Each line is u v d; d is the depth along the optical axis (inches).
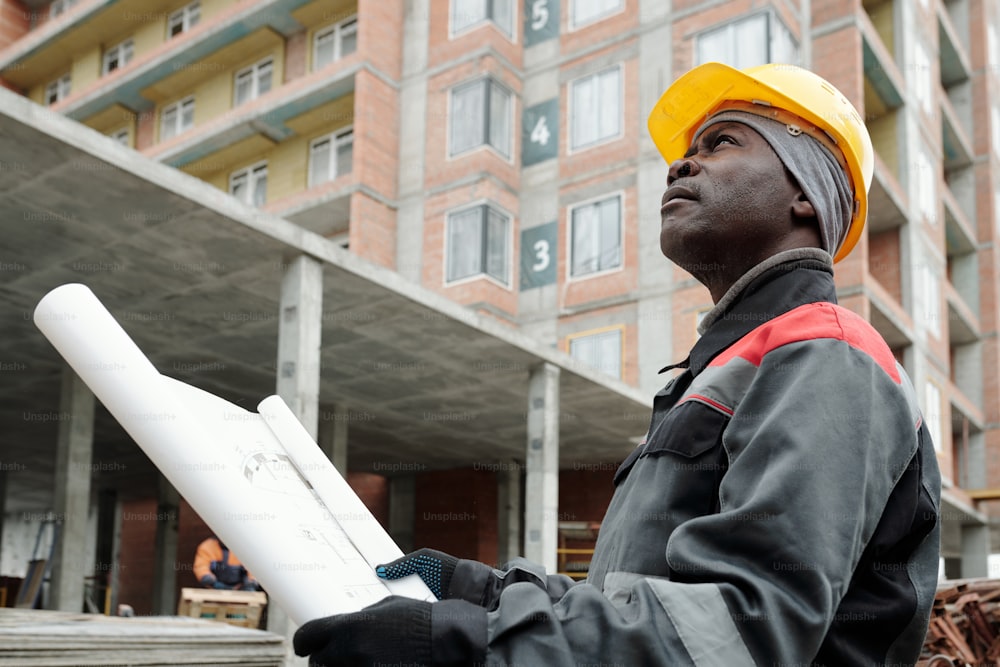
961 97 1382.9
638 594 35.3
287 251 373.1
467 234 908.0
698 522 36.6
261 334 483.5
